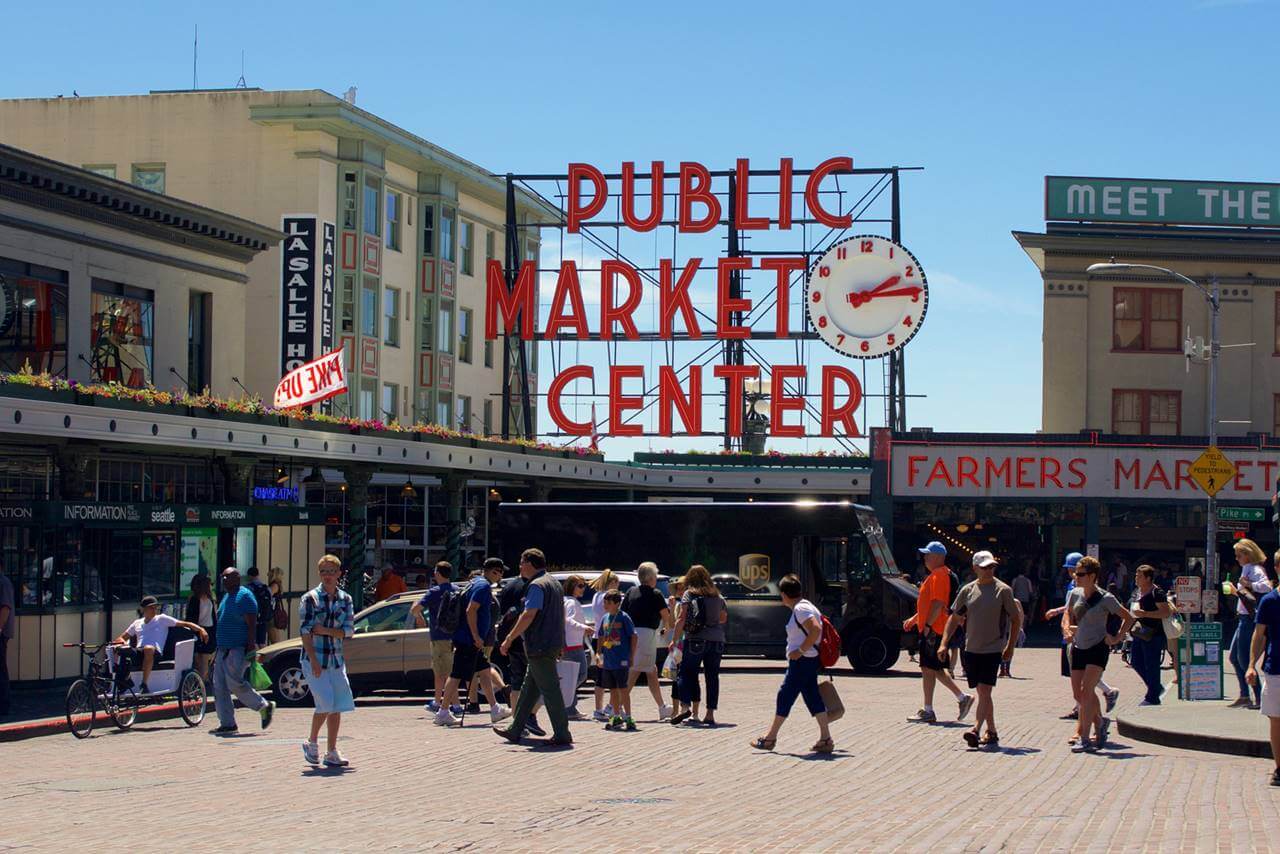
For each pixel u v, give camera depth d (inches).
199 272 1513.3
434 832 464.4
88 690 794.8
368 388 2191.2
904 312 2170.3
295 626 1296.8
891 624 1256.2
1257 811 508.1
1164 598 875.4
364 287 2178.9
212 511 1162.0
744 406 2230.6
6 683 870.4
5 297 1246.9
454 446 1518.2
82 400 987.3
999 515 2006.6
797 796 546.3
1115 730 779.4
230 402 1157.7
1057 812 507.2
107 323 1376.7
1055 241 2090.3
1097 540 1908.2
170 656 849.5
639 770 620.7
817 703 679.7
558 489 2202.3
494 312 2262.6
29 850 435.2
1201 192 2113.7
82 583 1055.0
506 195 2391.7
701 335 2235.5
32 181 1263.5
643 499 2207.2
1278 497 1163.9
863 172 2245.3
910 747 704.4
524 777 599.2
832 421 2186.3
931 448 1923.0
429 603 868.6
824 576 1268.5
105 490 1171.3
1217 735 690.8
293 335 1985.7
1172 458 1905.8
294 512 1279.5
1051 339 2097.7
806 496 2118.6
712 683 809.5
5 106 2215.8
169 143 2154.3
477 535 2174.0
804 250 2252.7
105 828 476.4
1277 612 570.6
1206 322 2097.7
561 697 710.5
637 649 831.1
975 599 704.4
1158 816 497.0
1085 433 1910.7
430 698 1032.8
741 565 1277.1
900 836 456.8
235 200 2126.0
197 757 677.9
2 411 913.5
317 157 2108.8
